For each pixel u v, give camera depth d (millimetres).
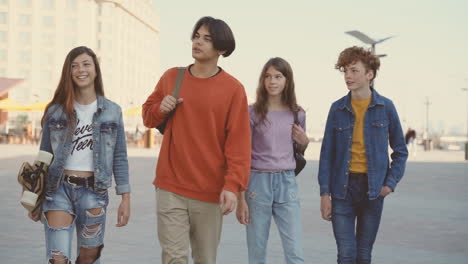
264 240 4332
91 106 3586
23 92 96375
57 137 3490
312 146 57188
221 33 3328
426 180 16234
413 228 7945
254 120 4316
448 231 7707
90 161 3520
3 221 7883
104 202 3555
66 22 98250
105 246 6355
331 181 4090
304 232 7547
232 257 5930
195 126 3359
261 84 4359
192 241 3523
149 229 7492
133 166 20359
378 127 3961
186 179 3375
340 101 4094
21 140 47594
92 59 3578
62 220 3443
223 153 3416
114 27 105750
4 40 95688
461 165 24375
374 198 3918
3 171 16891
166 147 3414
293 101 4359
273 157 4285
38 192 3396
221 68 3492
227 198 3240
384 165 3967
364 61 3953
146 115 3475
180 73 3438
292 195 4320
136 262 5629
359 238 4051
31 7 96375
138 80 122438
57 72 97625
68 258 3410
